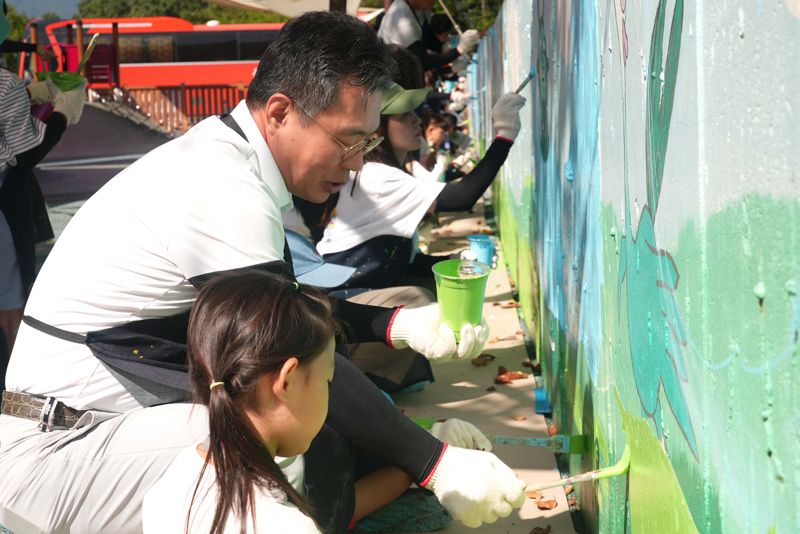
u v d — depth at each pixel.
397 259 4.08
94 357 2.47
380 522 3.25
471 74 13.48
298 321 1.73
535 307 5.06
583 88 3.00
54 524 2.42
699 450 1.65
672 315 1.82
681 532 1.81
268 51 2.52
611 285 2.55
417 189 3.96
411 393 4.66
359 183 3.98
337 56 2.43
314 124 2.48
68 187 11.12
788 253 1.19
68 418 2.48
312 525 1.70
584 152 3.01
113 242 2.46
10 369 2.58
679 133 1.72
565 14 3.43
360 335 3.07
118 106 14.03
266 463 1.70
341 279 3.55
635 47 2.10
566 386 3.66
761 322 1.29
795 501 1.19
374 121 2.54
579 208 3.16
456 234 9.01
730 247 1.42
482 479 2.59
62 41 17.14
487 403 4.49
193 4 33.19
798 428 1.17
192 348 1.77
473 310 2.91
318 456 2.75
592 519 3.03
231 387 1.71
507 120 3.94
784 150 1.19
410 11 7.56
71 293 2.49
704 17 1.54
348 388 2.63
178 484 1.78
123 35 23.61
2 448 2.48
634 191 2.17
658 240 1.92
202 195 2.42
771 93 1.23
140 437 2.42
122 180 2.54
